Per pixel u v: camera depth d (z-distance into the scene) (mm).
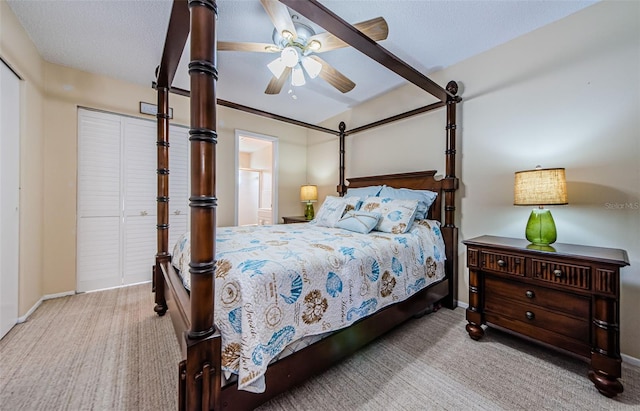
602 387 1330
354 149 3705
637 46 1638
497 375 1493
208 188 988
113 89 2918
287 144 4391
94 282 2855
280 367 1205
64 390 1343
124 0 1779
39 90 2434
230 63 2543
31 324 2062
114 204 2963
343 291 1473
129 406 1245
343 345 1476
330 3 1765
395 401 1293
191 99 974
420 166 2887
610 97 1729
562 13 1879
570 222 1873
